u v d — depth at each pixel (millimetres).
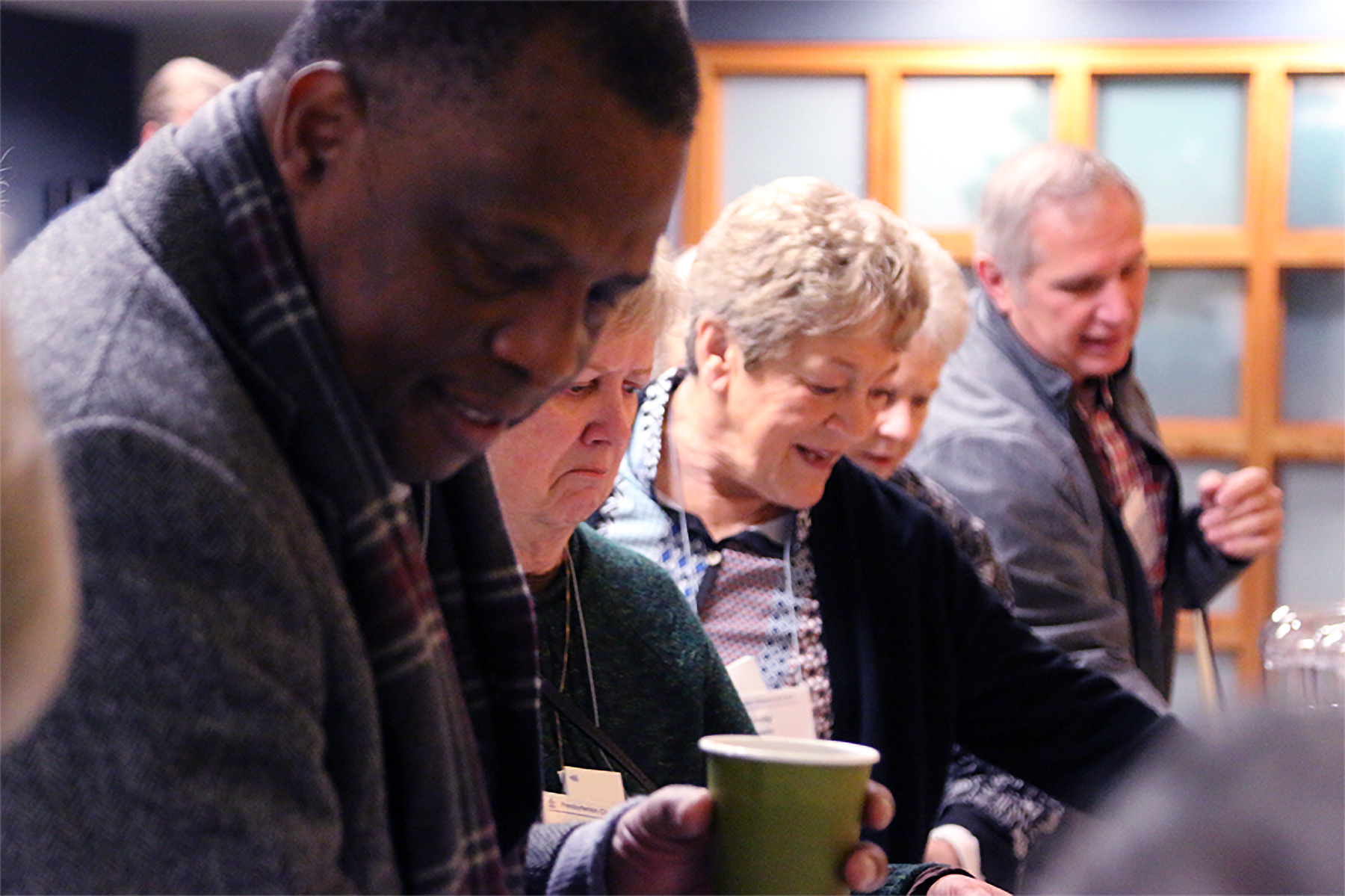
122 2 6078
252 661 677
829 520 1995
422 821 812
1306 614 2018
